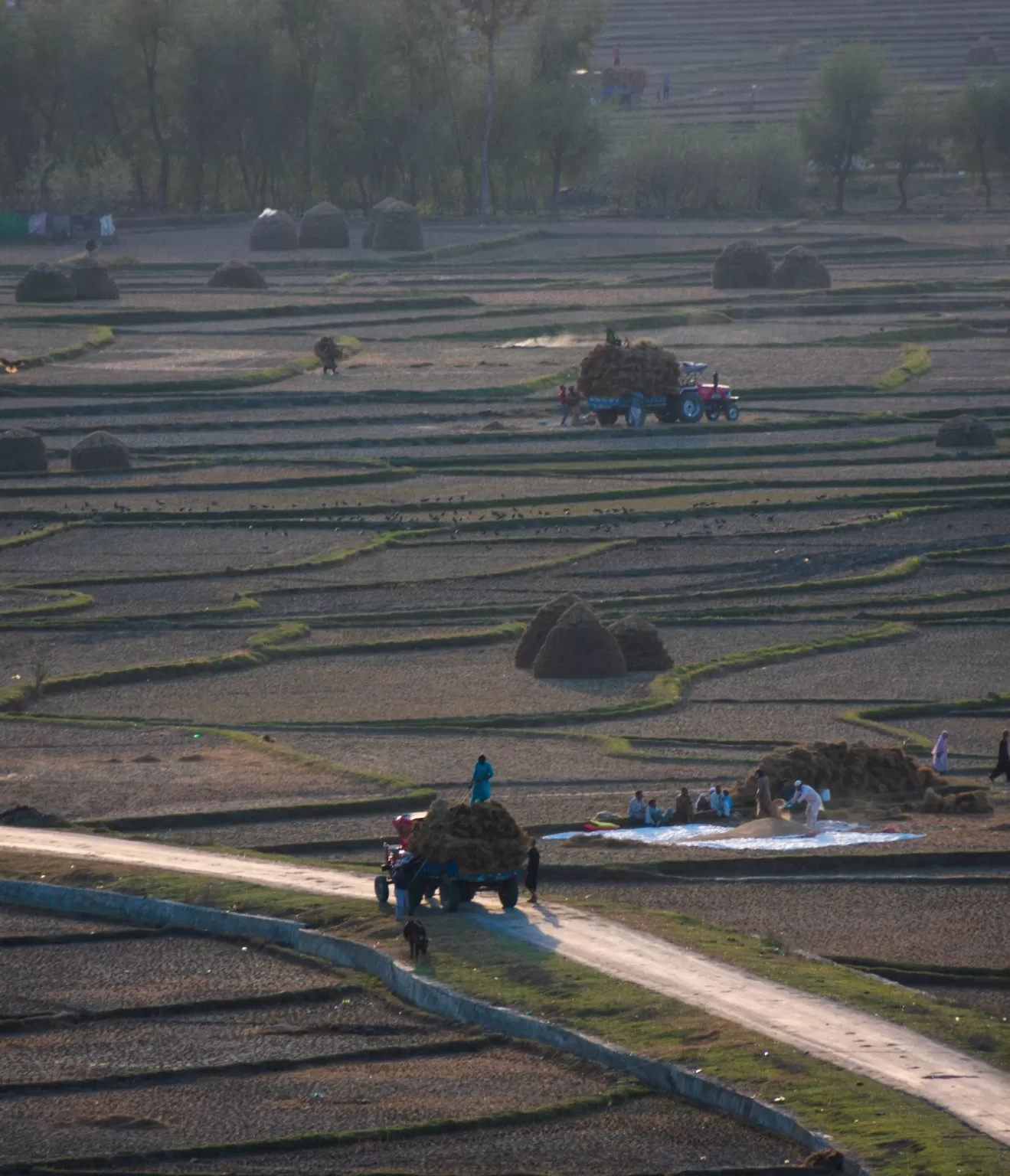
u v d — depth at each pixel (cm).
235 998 12681
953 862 17238
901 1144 9475
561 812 18975
